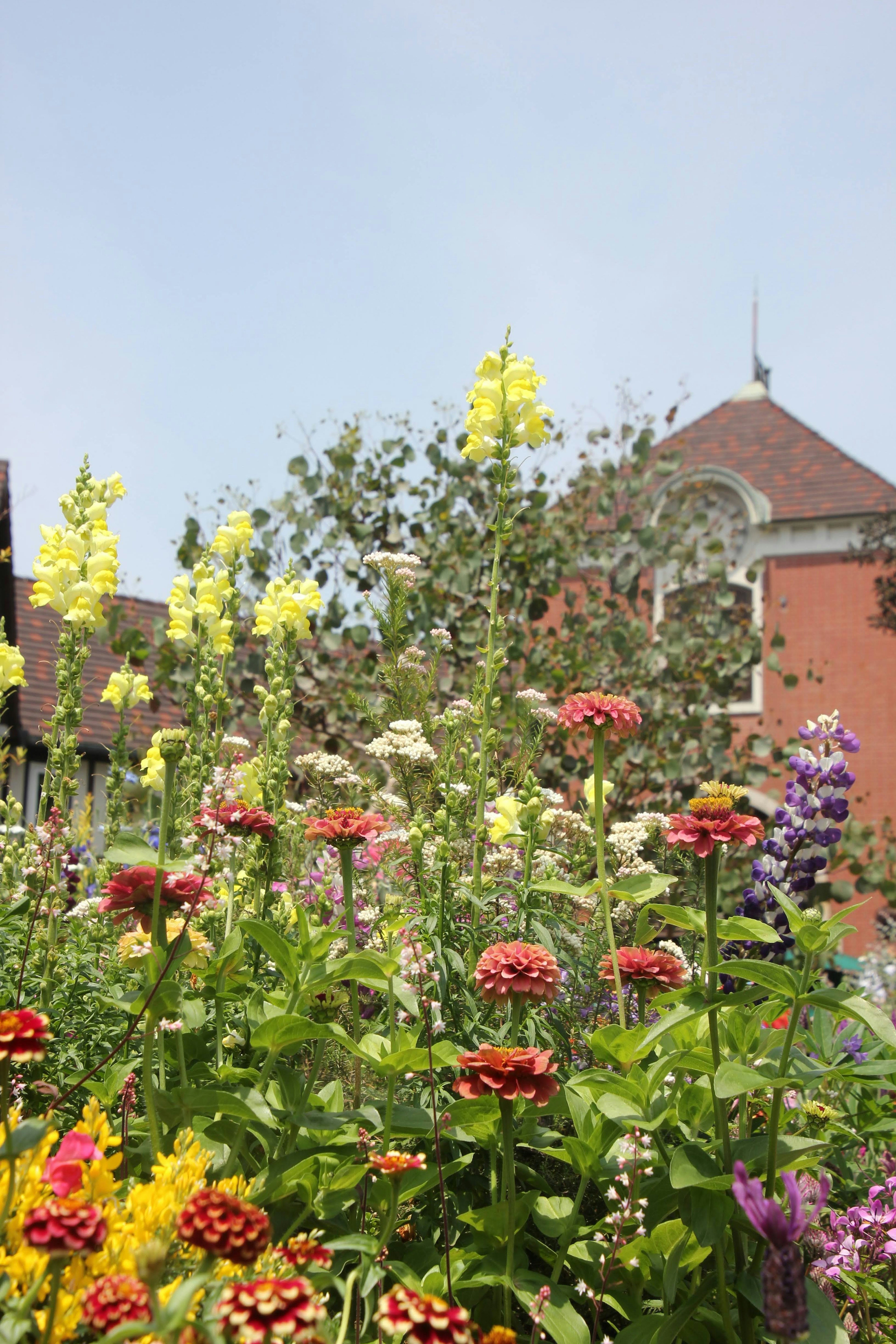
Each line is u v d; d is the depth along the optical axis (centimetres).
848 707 1755
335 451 862
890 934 935
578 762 786
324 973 224
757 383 2084
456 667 812
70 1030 266
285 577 335
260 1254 140
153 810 473
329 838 257
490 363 325
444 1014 266
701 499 1852
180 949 221
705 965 222
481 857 301
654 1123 210
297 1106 226
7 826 386
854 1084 328
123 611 777
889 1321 258
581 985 314
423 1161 192
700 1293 207
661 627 850
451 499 859
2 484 938
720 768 803
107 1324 138
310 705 800
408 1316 146
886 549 1667
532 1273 215
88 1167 172
